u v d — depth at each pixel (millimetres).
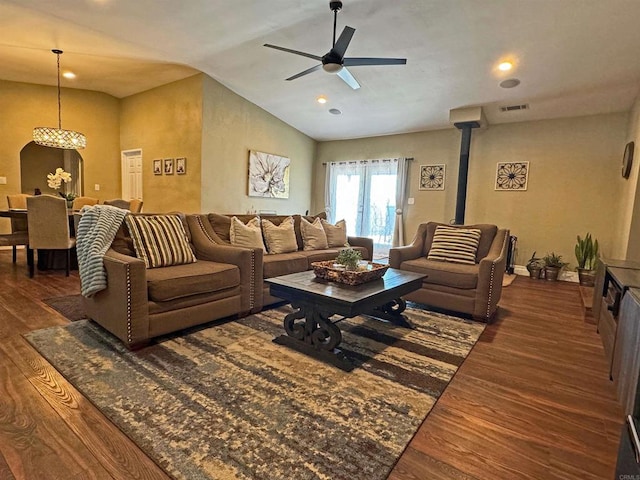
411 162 6691
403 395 1836
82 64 5012
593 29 3275
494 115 5492
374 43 3865
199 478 1231
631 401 1575
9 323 2635
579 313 3480
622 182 4719
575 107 4938
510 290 4516
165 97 5789
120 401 1671
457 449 1447
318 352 2229
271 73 5008
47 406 1618
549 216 5477
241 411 1629
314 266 2635
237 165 5926
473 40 3664
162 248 2736
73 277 4129
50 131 5008
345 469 1302
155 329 2309
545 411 1750
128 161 6730
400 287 2498
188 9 3424
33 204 3906
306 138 7555
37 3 3346
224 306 2762
